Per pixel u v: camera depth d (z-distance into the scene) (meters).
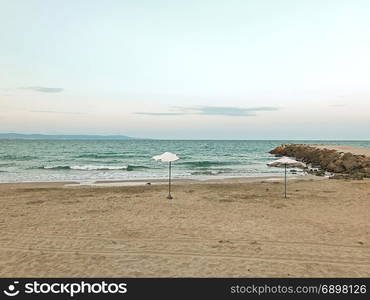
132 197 13.62
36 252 6.71
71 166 32.09
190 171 28.41
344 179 21.09
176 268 5.92
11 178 21.94
